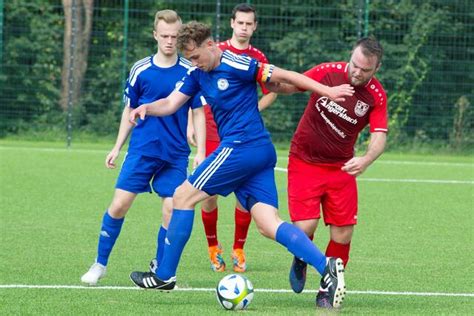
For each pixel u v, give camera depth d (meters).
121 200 19.80
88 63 57.91
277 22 57.09
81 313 16.75
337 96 17.06
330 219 18.67
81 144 56.41
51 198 34.00
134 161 19.98
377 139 17.89
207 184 17.61
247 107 17.52
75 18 53.78
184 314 16.81
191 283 20.28
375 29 56.84
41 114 58.19
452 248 25.84
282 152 54.47
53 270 21.17
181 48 17.20
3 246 24.23
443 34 56.84
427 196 37.94
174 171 20.19
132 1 58.41
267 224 17.52
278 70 17.23
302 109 56.19
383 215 32.28
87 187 37.38
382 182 42.34
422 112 57.25
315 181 18.36
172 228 17.81
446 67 57.09
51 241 25.19
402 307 17.97
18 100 57.91
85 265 21.89
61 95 58.12
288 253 24.66
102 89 57.91
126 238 26.14
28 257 22.77
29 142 56.72
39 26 57.84
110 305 17.53
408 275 21.67
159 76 20.23
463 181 43.59
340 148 18.22
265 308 17.55
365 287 20.14
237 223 21.92
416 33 56.75
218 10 53.88
